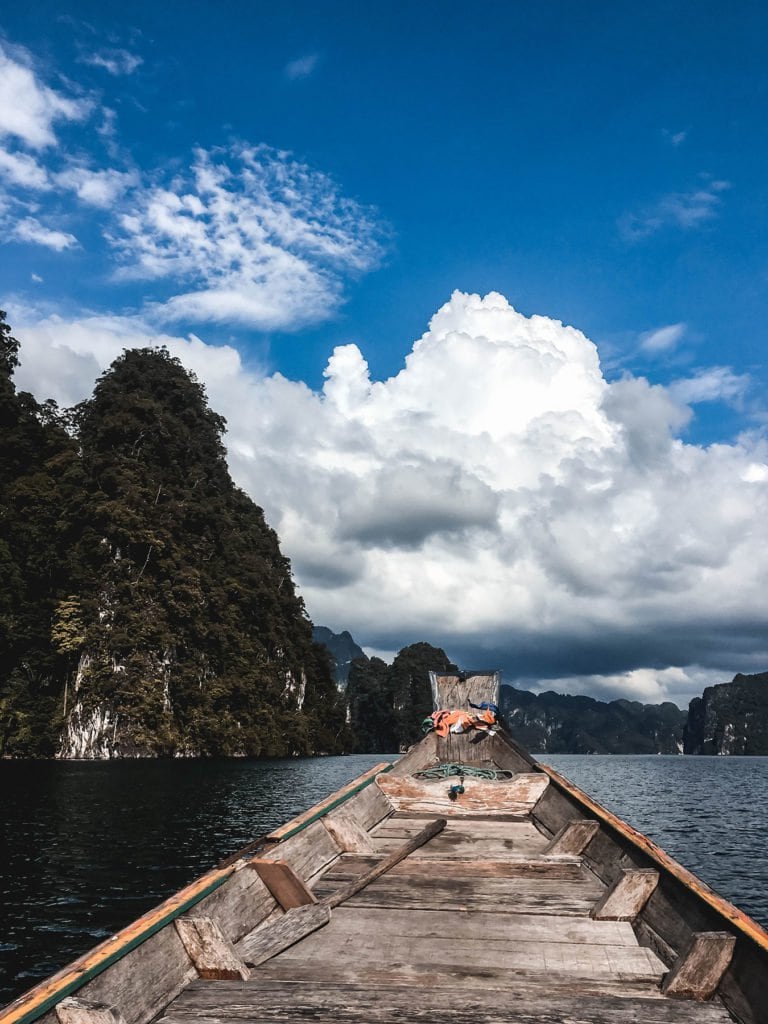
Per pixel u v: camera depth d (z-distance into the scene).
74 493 70.06
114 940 3.66
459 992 3.84
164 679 67.06
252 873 5.13
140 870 14.94
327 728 105.00
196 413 98.69
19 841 18.59
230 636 78.19
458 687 13.34
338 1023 3.49
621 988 3.91
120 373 93.25
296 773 49.34
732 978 3.70
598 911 4.93
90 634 63.25
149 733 64.06
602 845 6.16
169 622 70.38
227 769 51.69
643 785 53.44
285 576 104.12
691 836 24.69
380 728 157.25
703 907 4.25
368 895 5.43
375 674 165.12
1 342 79.75
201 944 4.05
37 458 74.88
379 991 3.84
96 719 62.00
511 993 3.83
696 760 151.50
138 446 82.50
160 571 71.31
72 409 88.75
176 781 40.00
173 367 97.88
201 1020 3.53
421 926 4.83
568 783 8.09
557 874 5.95
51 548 66.56
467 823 8.00
